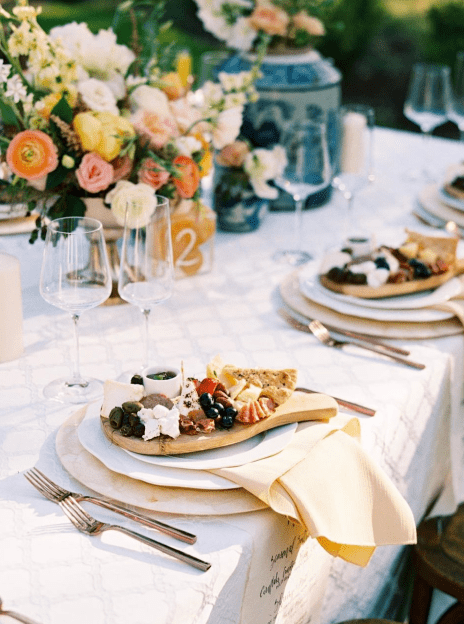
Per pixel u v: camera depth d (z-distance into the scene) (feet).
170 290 4.21
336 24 7.95
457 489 5.68
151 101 5.22
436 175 8.87
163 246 4.09
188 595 2.87
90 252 3.93
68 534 3.13
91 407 3.84
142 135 5.17
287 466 3.37
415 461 4.79
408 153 9.78
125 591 2.86
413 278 5.40
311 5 7.16
